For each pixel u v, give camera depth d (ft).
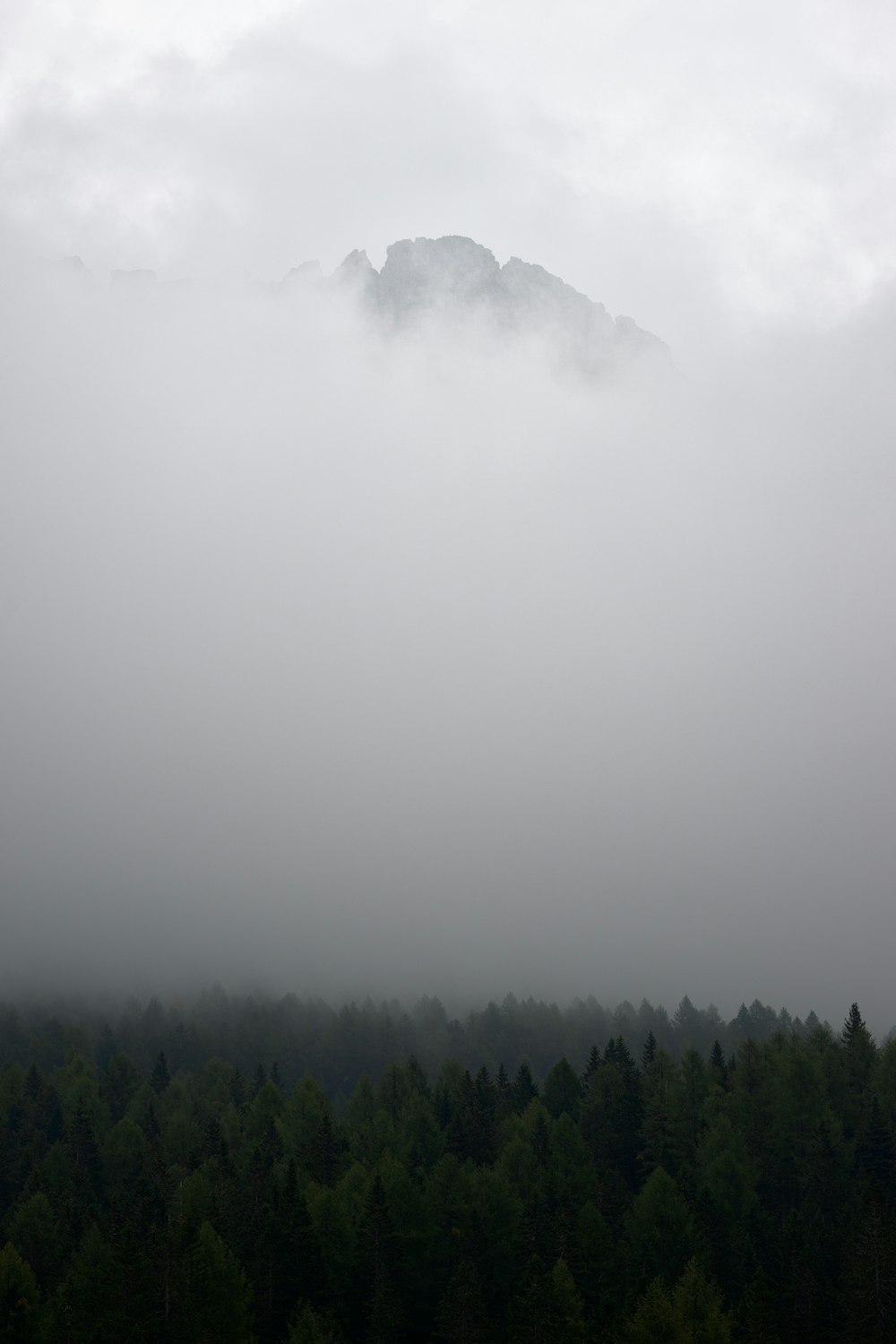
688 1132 308.40
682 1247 242.78
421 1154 302.25
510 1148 286.25
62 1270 253.24
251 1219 254.88
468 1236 246.27
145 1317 214.90
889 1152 278.46
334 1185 286.66
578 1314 216.74
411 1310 239.71
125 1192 302.04
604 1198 267.80
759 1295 215.10
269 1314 229.66
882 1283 217.56
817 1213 262.26
